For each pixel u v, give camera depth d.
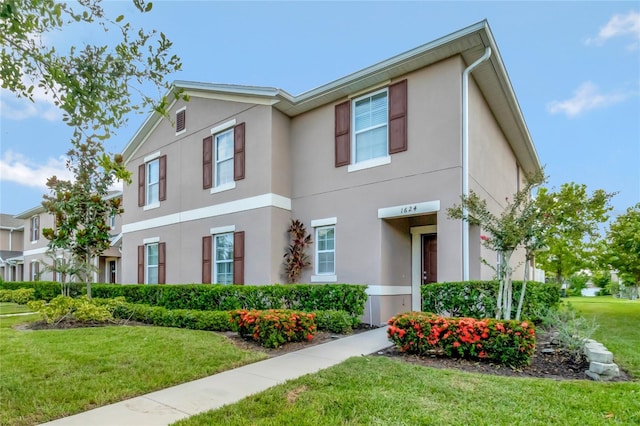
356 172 10.34
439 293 7.71
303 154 11.62
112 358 5.97
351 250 10.19
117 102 3.56
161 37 3.69
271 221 11.02
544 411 3.79
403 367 5.33
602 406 3.90
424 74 9.39
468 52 8.85
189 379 5.11
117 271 22.52
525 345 5.46
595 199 6.54
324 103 11.20
